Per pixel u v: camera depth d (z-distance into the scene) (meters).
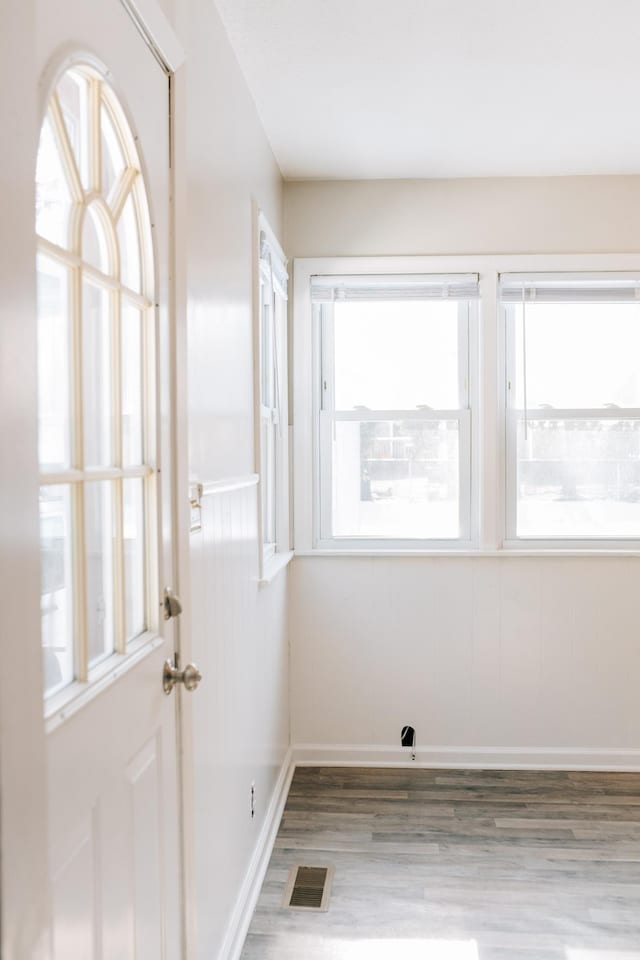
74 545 1.13
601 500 3.74
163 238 1.50
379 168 3.54
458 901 2.54
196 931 1.68
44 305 1.04
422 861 2.79
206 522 1.98
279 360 3.55
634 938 2.34
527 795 3.37
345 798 3.34
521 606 3.67
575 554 3.63
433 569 3.69
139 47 1.35
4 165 0.74
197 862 1.87
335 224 3.70
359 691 3.72
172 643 1.56
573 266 3.64
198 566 1.90
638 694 3.65
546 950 2.29
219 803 2.11
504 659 3.68
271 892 2.60
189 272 1.85
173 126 1.55
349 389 3.78
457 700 3.70
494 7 2.22
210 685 2.02
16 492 0.76
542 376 3.73
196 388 1.91
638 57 2.52
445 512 3.76
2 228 0.74
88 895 1.11
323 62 2.53
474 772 3.64
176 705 1.58
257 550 2.76
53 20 0.99
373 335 3.76
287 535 3.66
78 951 1.07
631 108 2.92
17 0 0.76
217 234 2.16
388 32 2.35
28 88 0.79
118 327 1.27
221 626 2.16
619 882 2.65
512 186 3.66
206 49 2.04
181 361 1.61
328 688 3.73
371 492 3.78
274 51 2.44
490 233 3.67
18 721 0.75
